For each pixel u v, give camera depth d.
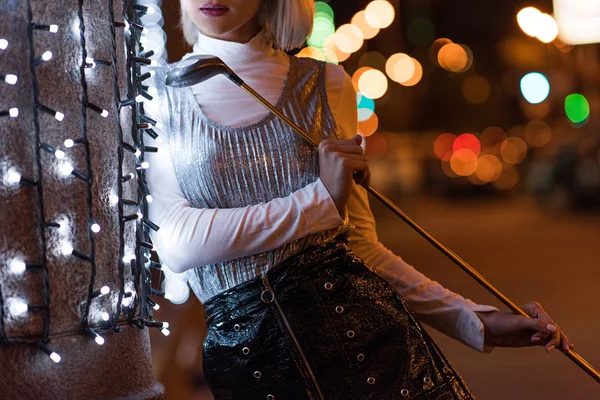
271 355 2.73
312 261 2.80
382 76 36.69
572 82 30.70
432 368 2.79
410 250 16.14
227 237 2.75
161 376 5.59
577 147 23.50
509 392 6.64
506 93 44.72
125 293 2.61
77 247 2.43
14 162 2.30
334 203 2.80
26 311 2.32
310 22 3.16
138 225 2.68
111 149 2.56
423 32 45.38
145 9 2.87
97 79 2.53
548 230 19.12
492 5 40.03
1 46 2.25
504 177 31.14
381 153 33.97
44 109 2.33
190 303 7.59
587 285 11.09
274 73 3.03
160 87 2.96
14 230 2.30
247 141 2.88
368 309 2.79
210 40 3.06
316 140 2.96
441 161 32.28
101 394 2.51
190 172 2.87
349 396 2.72
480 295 10.62
